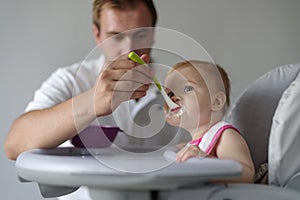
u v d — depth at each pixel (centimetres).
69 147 68
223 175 47
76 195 63
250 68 144
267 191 56
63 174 48
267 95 85
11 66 143
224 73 83
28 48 143
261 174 77
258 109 85
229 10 144
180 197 51
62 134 65
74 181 48
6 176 142
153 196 49
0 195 142
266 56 144
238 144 71
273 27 144
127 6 96
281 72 87
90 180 47
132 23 96
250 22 144
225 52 145
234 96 128
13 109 143
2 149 142
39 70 144
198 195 52
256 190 56
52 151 66
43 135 66
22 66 143
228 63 144
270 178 68
